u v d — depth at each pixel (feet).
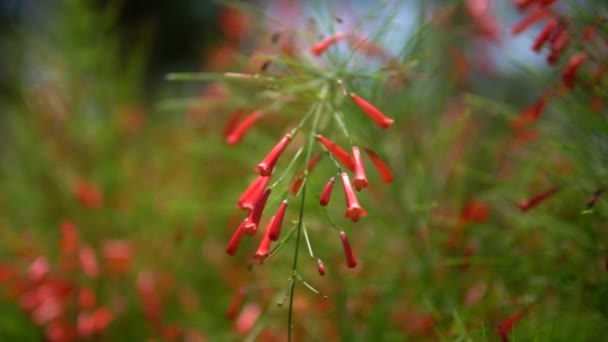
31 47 3.58
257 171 1.96
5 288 3.18
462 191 2.72
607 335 2.30
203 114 3.46
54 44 3.54
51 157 3.45
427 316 2.52
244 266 3.01
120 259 3.11
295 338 2.77
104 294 3.15
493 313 2.39
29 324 3.12
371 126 2.53
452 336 2.33
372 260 2.66
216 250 3.17
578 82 2.27
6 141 3.86
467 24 3.05
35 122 3.51
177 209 2.97
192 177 3.40
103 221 3.31
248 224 1.92
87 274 3.05
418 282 2.58
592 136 2.36
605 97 2.22
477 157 2.92
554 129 2.47
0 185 3.60
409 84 2.61
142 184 3.41
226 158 3.31
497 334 2.31
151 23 5.33
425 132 2.73
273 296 2.75
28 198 3.44
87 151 3.48
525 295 2.39
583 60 2.17
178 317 3.08
